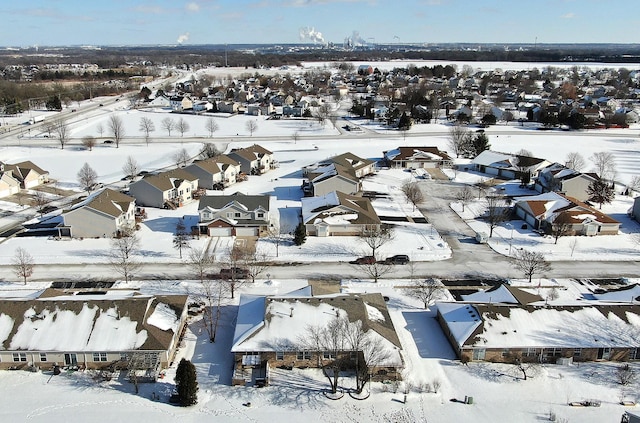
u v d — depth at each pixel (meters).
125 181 103.25
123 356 42.88
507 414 38.94
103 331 43.88
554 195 82.88
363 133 155.25
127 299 46.84
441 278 61.16
